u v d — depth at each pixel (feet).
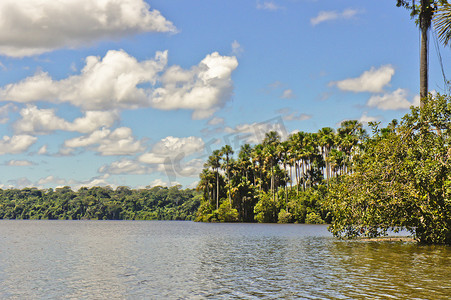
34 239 166.91
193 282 57.31
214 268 71.10
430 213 86.48
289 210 328.70
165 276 63.00
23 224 432.25
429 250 88.12
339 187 100.63
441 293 46.34
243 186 365.81
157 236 182.70
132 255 96.43
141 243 139.03
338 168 311.88
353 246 102.63
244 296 47.67
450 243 97.19
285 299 45.50
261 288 51.98
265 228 244.63
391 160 90.07
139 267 73.82
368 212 92.43
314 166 364.58
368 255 81.41
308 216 310.45
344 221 99.55
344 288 49.85
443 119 88.74
